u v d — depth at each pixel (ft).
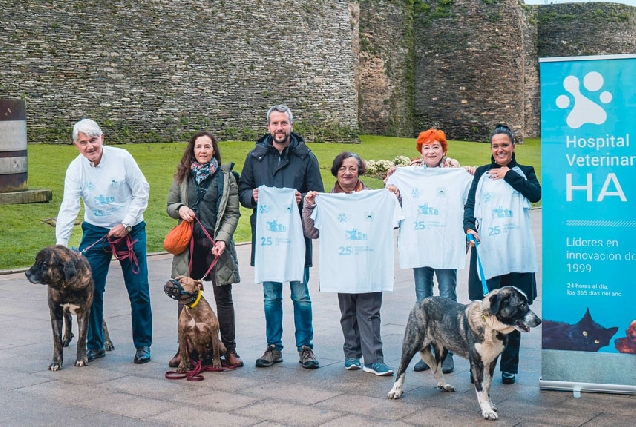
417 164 22.54
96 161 22.16
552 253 18.80
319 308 29.30
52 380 20.03
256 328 26.03
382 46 131.95
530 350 22.99
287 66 106.01
